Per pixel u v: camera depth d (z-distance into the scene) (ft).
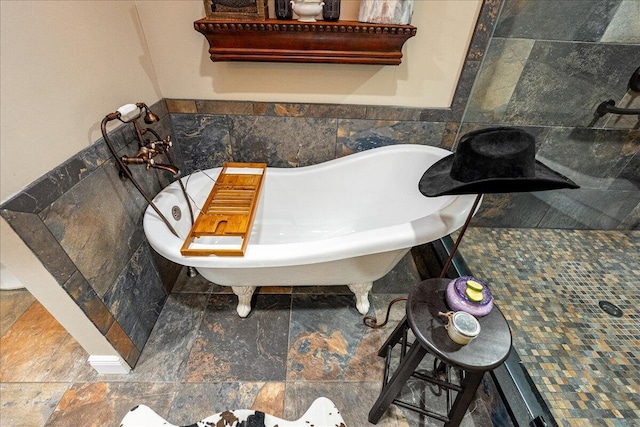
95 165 3.20
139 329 4.13
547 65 4.55
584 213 6.12
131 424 3.03
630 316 4.72
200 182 4.74
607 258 5.73
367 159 5.04
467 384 2.64
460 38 4.31
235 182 4.70
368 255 3.79
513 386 3.48
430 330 2.59
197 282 5.26
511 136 2.39
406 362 2.81
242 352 4.24
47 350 4.20
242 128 5.03
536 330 4.48
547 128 5.17
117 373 3.94
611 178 5.68
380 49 4.11
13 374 3.93
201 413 3.62
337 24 3.80
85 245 3.08
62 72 2.82
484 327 2.63
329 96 4.76
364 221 5.47
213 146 5.22
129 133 3.78
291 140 5.17
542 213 6.16
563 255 5.78
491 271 5.42
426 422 3.57
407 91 4.75
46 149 2.65
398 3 3.75
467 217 3.46
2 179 2.28
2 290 5.05
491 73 4.60
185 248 3.35
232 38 3.99
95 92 3.27
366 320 4.67
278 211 5.41
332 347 4.33
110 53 3.52
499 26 4.19
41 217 2.56
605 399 3.66
